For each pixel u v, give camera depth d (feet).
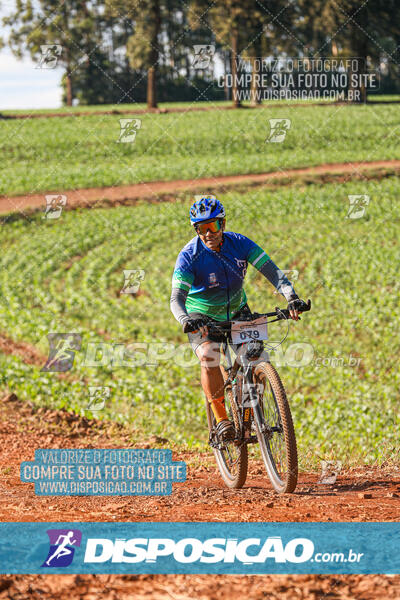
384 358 39.58
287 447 13.43
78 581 8.27
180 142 139.33
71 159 129.80
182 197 95.76
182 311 13.97
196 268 14.46
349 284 56.59
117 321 48.55
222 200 92.68
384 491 15.02
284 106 177.06
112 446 24.23
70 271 62.59
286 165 116.57
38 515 12.19
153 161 125.80
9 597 7.73
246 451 14.93
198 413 30.71
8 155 132.57
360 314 47.60
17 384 33.73
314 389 35.50
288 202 90.63
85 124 162.71
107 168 118.11
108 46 218.79
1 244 75.51
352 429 27.71
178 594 7.95
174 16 198.39
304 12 163.43
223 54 215.10
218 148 135.74
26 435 25.41
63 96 244.22
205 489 15.74
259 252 14.62
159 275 60.23
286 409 13.44
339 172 110.32
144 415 30.35
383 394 33.17
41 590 8.02
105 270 62.08
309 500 13.66
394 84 239.30
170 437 26.91
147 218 82.79
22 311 50.03
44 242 74.79
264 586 8.09
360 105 174.70
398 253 66.18
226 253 14.55
